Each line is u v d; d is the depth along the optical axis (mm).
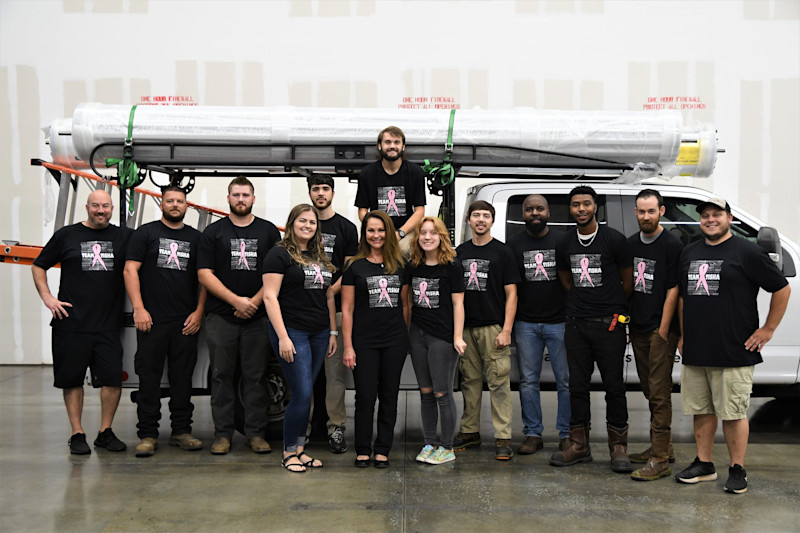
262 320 4887
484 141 5121
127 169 5035
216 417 4934
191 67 9031
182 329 4918
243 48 9031
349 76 9055
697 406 4285
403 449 5156
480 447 5199
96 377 4949
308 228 4430
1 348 9188
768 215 8891
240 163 5160
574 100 8984
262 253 4855
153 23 9008
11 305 9164
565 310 4875
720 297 4098
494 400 4852
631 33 8922
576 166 5199
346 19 9023
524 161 5195
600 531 3498
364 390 4562
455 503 3898
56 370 4902
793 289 5359
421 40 9016
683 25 8883
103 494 4043
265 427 5039
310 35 9031
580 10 8930
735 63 8852
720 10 8836
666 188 5457
